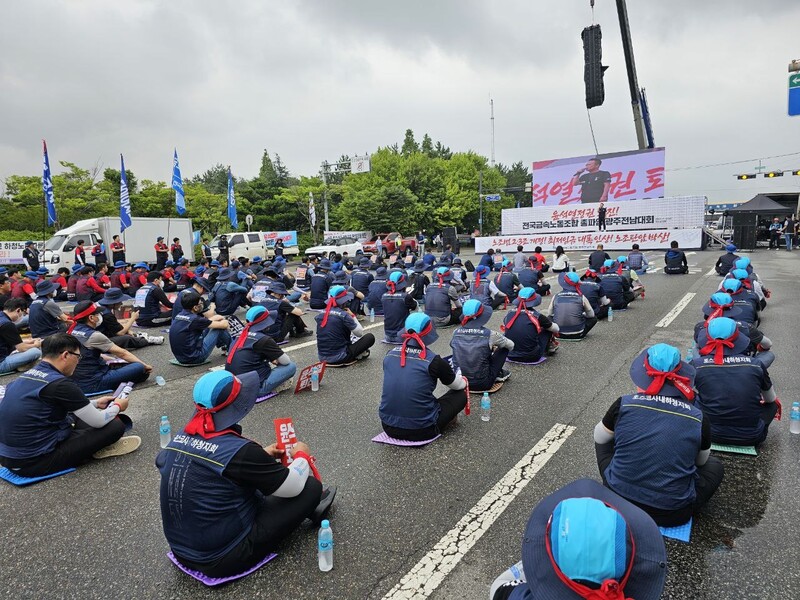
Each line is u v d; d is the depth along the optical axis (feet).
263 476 9.09
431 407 14.71
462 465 13.57
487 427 16.01
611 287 35.19
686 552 9.77
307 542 10.45
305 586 9.21
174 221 84.43
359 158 128.36
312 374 19.99
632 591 4.98
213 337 25.29
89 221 76.59
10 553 10.47
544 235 98.89
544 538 5.14
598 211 97.81
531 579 5.06
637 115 96.22
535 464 13.50
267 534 9.52
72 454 13.65
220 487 8.96
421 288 42.06
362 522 11.12
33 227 109.81
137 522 11.47
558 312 27.25
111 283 44.34
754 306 23.85
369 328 33.12
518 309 22.77
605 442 10.93
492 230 202.80
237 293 34.22
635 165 99.81
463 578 9.33
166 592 9.21
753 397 13.08
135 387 21.06
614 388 19.40
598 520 4.69
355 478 13.03
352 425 16.55
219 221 133.18
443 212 152.97
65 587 9.41
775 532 10.36
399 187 140.26
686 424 9.60
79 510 12.00
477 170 188.34
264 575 9.50
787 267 56.59
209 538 9.05
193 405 18.92
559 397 18.58
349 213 143.33
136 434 16.29
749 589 8.81
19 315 26.09
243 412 9.37
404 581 9.28
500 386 19.67
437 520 11.12
